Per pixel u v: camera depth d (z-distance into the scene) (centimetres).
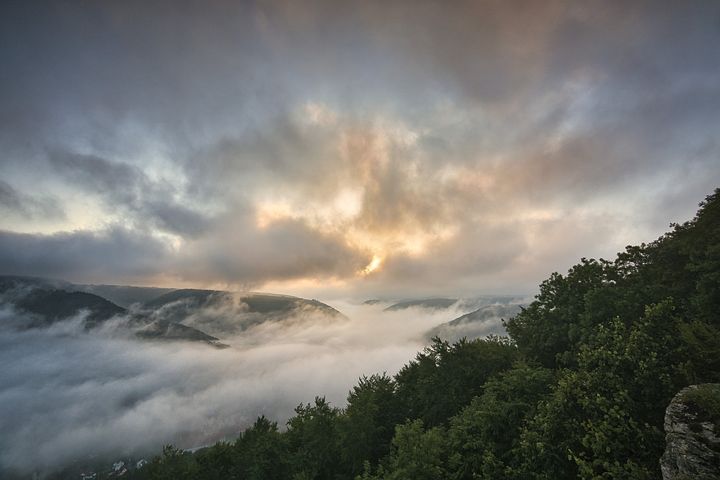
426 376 5200
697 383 2320
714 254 3131
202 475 5412
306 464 4794
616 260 4522
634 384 2638
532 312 4922
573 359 3750
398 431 3581
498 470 2869
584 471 2256
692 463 1773
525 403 3266
